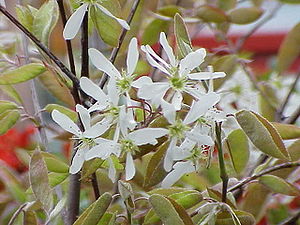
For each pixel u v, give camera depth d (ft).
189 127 0.93
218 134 0.96
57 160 1.10
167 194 1.05
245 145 1.15
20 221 1.25
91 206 0.97
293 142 1.14
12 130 1.45
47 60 1.07
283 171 1.21
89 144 0.96
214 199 1.05
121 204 1.18
